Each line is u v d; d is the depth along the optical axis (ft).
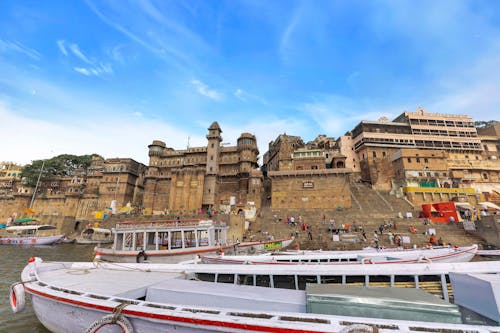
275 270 28.30
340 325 13.00
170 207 170.19
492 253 71.10
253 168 188.03
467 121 202.39
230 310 15.55
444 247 65.72
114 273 30.07
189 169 176.14
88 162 260.21
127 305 17.61
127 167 207.31
